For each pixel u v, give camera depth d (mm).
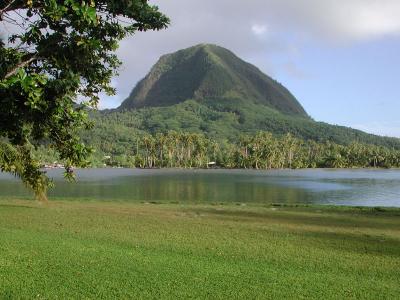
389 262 15117
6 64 5988
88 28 6453
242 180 85062
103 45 6973
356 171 141250
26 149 9922
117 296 9422
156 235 19297
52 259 12320
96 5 6598
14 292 9258
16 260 11969
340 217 30000
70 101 6977
